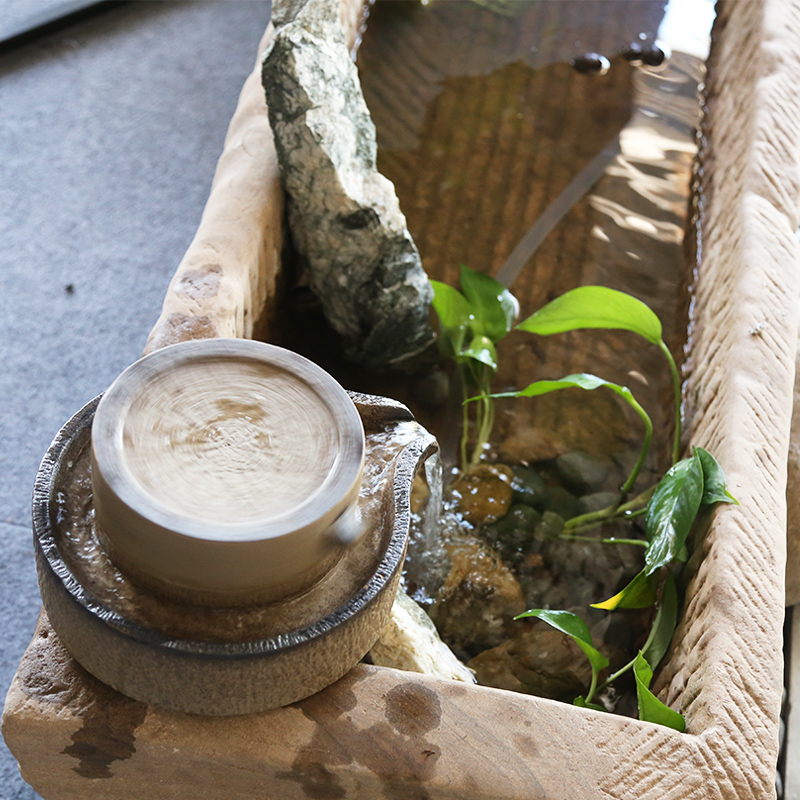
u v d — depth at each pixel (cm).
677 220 188
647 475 159
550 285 178
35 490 117
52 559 113
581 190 191
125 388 114
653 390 168
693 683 126
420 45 218
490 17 229
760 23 185
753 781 117
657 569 142
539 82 212
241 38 309
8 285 229
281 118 148
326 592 115
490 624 144
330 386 117
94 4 306
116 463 110
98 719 116
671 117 207
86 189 254
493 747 116
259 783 117
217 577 110
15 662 175
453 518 153
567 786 115
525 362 169
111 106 279
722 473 138
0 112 272
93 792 121
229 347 118
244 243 148
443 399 164
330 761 115
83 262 237
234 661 110
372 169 156
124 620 111
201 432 114
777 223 160
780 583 130
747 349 147
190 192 257
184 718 116
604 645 143
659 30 229
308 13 151
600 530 153
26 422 204
